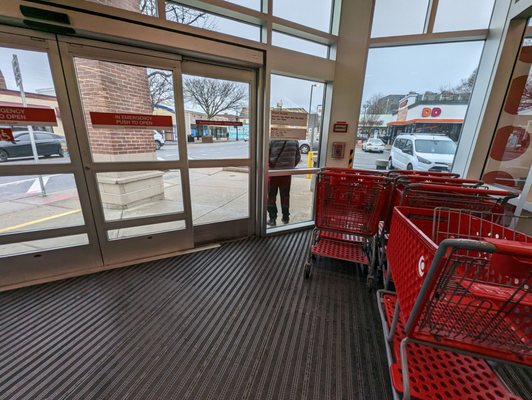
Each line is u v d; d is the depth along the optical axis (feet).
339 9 9.34
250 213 10.35
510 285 3.17
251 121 9.22
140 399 3.90
